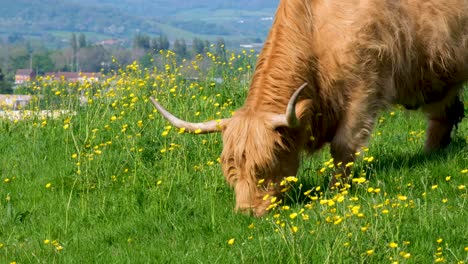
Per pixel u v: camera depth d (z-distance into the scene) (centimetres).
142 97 1534
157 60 1780
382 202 814
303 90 943
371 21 972
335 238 728
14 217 996
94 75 1719
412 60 1048
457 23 1077
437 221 790
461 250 722
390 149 1162
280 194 900
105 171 1115
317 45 964
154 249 827
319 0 974
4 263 839
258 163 874
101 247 863
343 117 984
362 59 969
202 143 1177
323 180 1005
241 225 869
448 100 1148
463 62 1102
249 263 745
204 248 814
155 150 1196
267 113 898
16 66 19338
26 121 1513
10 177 1189
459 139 1216
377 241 714
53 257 841
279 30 960
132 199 1012
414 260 707
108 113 1471
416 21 1041
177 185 1052
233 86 1669
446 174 990
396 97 1055
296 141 924
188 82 1666
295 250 731
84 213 990
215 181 1010
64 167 1200
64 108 1584
